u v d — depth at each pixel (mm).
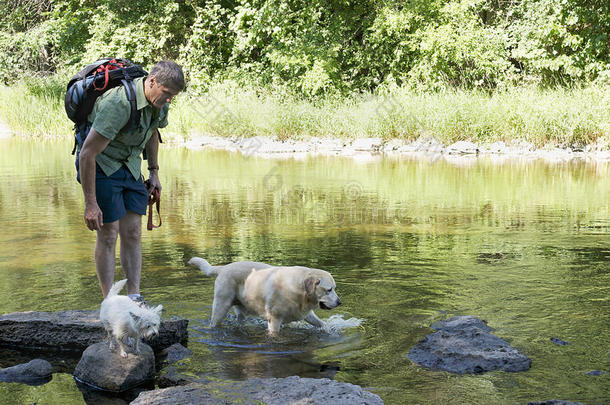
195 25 23719
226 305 4332
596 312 4348
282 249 6289
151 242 6645
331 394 3059
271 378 3297
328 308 4145
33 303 4562
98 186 4105
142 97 4031
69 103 4062
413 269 5523
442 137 17406
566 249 6258
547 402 2963
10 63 26391
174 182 11398
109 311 3520
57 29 26172
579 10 19156
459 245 6473
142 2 25047
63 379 3508
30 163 14078
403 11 21516
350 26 23469
